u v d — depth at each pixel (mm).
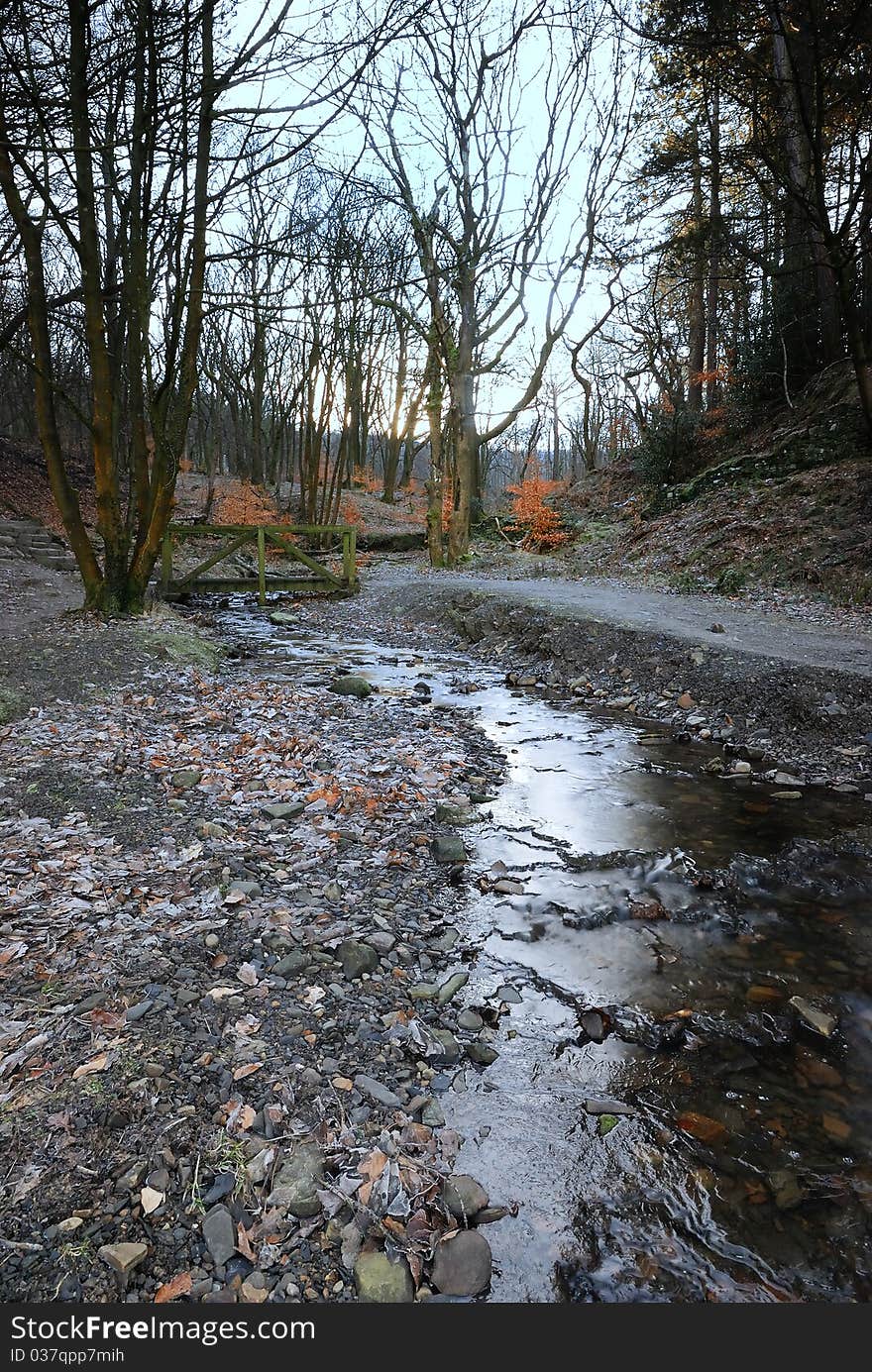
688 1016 2832
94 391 8070
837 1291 1780
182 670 7562
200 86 6281
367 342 25406
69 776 4613
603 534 17922
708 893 3797
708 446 18078
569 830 4582
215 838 3965
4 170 6832
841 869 4035
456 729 6684
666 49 13422
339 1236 1819
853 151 12344
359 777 5125
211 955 2916
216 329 25469
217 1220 1805
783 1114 2350
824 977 3090
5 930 2932
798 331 16547
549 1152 2162
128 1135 2023
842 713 6266
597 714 7398
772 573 11430
